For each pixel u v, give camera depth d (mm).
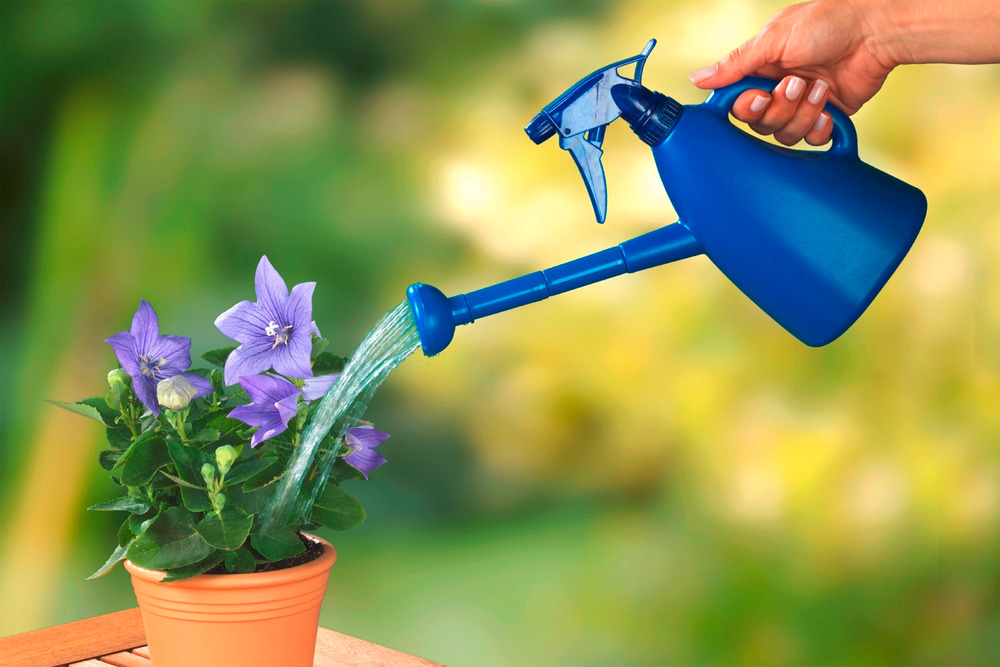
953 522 2363
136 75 2977
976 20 790
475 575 2770
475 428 2793
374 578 2830
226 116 2973
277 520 750
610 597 2676
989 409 2299
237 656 725
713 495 2553
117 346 742
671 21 2525
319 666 875
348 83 2975
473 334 2693
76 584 2809
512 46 2814
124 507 747
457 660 2600
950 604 2396
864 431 2396
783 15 812
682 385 2506
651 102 709
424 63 2906
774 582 2525
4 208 2992
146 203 2959
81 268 2947
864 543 2430
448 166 2779
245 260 2977
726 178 696
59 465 2893
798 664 2516
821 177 704
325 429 736
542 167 2652
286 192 2936
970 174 2268
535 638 2672
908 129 2311
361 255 2918
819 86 759
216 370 824
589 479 2738
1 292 2986
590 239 2568
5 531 2859
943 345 2311
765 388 2457
